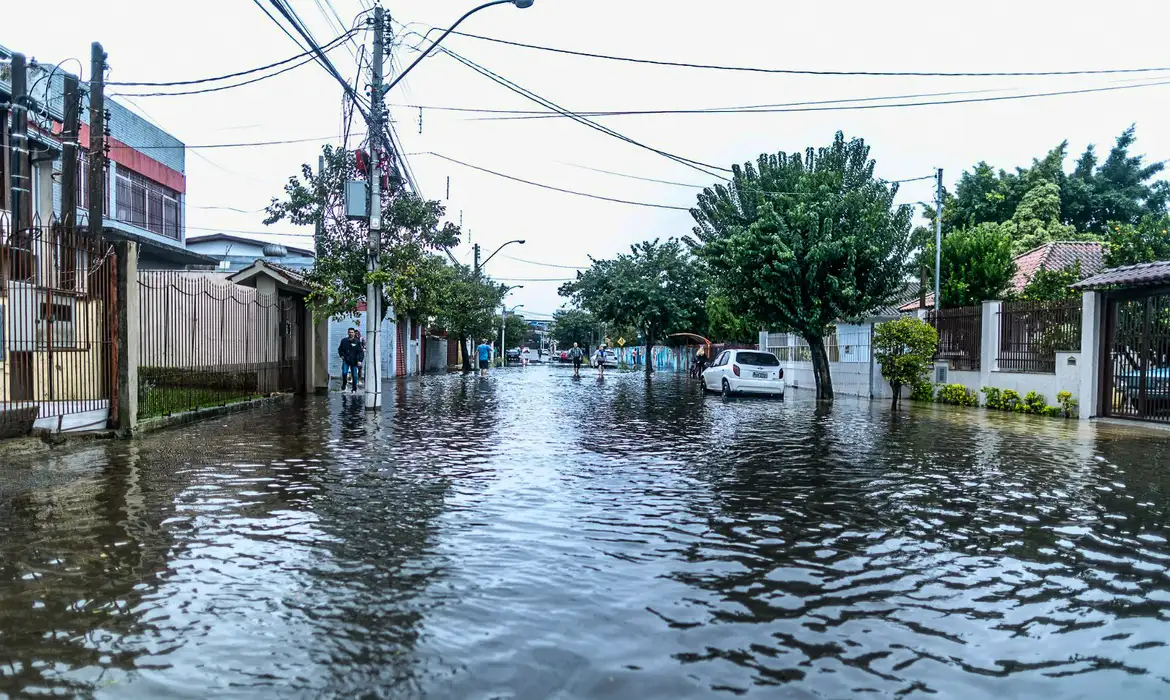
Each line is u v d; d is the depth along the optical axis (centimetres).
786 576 526
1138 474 930
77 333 1162
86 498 739
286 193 1983
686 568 541
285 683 357
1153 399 1576
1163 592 498
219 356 1694
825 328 2438
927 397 2239
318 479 852
